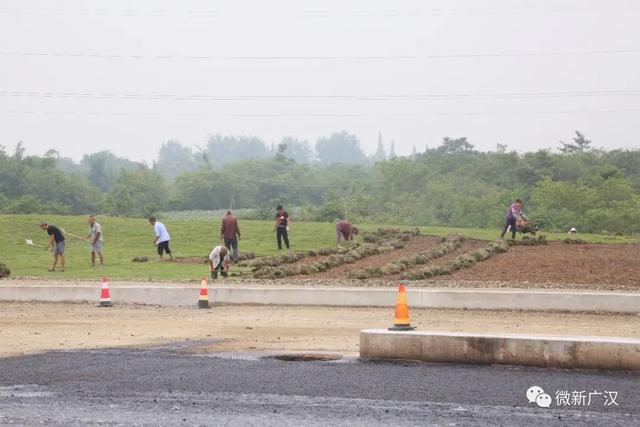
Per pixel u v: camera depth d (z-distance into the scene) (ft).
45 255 160.25
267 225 196.85
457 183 390.01
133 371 56.18
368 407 45.68
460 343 58.54
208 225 200.03
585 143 444.55
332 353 63.87
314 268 126.21
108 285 106.32
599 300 91.25
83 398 48.11
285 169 519.60
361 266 132.05
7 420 43.19
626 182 304.71
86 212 458.09
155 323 84.02
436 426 41.81
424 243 161.48
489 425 41.98
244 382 52.39
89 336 74.13
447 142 542.16
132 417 43.80
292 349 66.23
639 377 53.47
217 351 65.00
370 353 60.39
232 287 103.35
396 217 359.05
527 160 406.21
